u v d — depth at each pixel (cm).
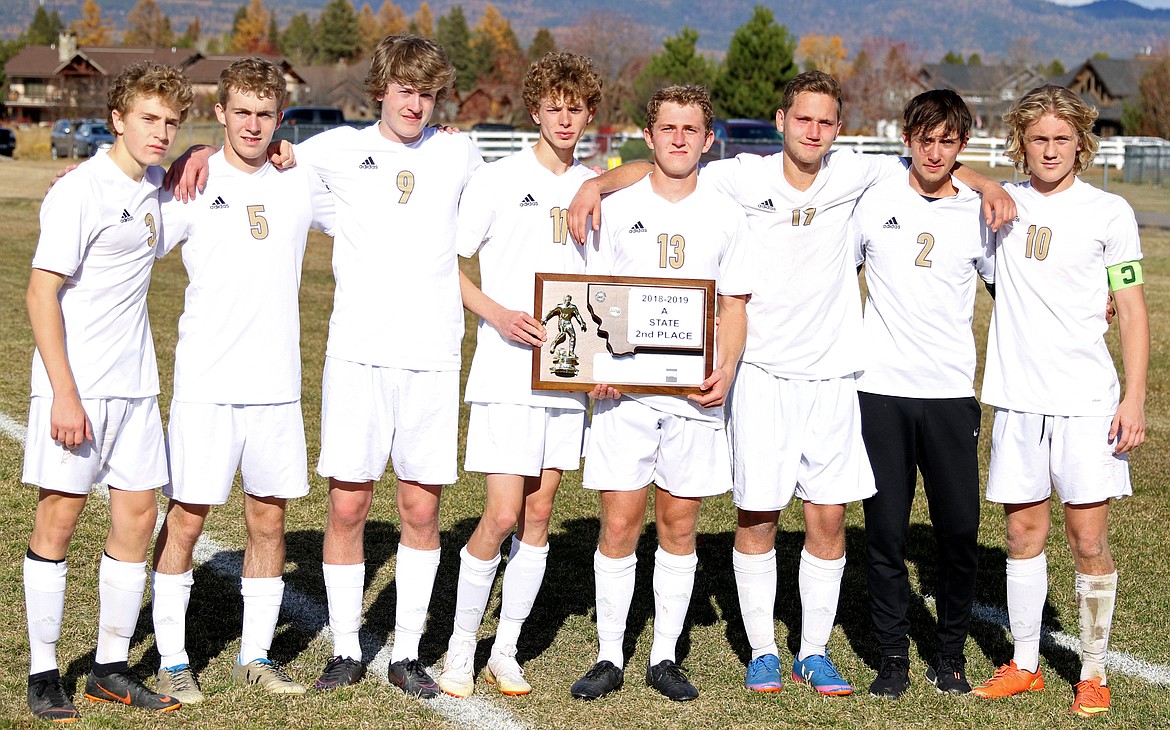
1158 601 546
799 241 436
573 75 418
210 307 416
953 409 450
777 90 5884
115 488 412
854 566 598
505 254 437
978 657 493
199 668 452
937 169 429
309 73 9162
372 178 425
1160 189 3422
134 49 8494
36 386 401
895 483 452
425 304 429
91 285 396
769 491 443
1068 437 435
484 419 435
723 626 518
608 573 447
